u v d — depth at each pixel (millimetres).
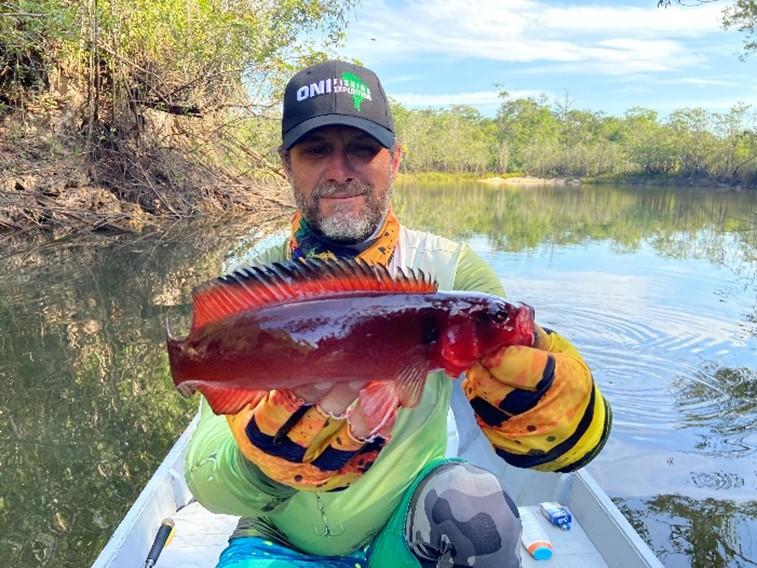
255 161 21250
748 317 8664
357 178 2041
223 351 1502
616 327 8188
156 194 16812
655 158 69000
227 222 16828
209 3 16656
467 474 1918
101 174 15836
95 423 5121
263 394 1550
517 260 13203
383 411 1490
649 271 12008
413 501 1950
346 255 2102
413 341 1502
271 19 17297
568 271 11938
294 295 1520
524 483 3582
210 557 2883
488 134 94625
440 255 2174
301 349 1476
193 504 3379
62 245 12602
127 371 6211
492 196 39906
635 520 3977
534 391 1543
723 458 4746
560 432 1573
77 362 6434
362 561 2191
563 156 80000
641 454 4809
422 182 64312
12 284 9523
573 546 3049
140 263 11328
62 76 15875
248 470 1748
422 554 1900
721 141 59250
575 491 3326
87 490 4180
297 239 2180
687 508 4082
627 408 5672
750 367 6754
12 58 14703
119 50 15648
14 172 13992
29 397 5590
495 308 1518
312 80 2023
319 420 1486
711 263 12992
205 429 2066
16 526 3764
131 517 2805
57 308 8344
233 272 1531
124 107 16422
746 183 54906
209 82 17172
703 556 3609
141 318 7934
